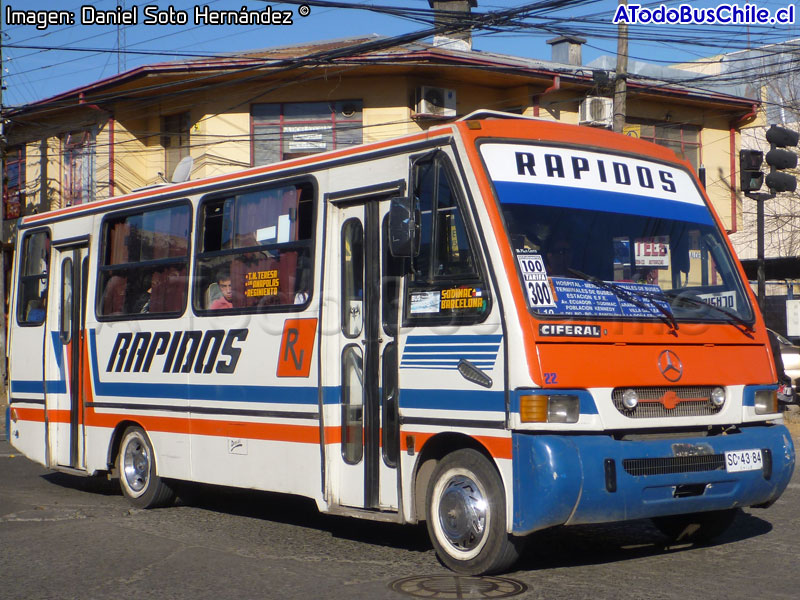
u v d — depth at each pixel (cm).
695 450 653
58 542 809
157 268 974
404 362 709
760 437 695
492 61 2223
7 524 895
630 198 726
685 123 2609
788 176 1290
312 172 809
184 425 923
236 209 891
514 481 621
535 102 2334
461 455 670
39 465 1358
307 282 802
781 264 2359
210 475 888
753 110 2688
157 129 2461
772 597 602
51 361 1113
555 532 830
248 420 848
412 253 670
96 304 1048
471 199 670
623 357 649
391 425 723
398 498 709
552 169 701
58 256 1121
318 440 777
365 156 762
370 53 2205
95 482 1205
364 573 682
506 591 622
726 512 754
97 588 654
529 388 618
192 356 916
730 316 719
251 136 2288
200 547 782
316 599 612
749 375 709
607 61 2712
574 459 608
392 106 2228
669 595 608
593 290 666
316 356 782
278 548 777
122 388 1001
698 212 762
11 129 2778
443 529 682
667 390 664
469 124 689
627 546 771
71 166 2631
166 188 980
